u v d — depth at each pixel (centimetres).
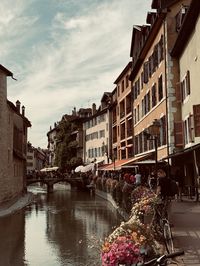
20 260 1324
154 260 399
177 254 402
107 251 521
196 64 2066
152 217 1028
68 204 3512
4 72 3288
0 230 2012
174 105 2516
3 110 3306
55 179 6162
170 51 2548
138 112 3847
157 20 2656
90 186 5631
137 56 3756
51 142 13250
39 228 2061
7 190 3503
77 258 1317
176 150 2406
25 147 5184
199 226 1239
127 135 4984
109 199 3556
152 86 3039
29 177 6500
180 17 2481
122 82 5419
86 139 8056
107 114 6706
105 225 2089
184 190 2344
